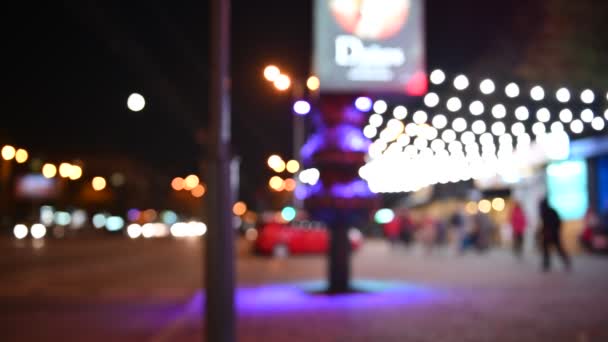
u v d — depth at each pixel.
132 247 43.34
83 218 83.06
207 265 6.41
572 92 14.34
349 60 12.27
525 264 21.98
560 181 28.02
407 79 12.28
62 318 12.00
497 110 12.53
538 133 13.68
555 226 18.55
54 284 18.38
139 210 100.06
